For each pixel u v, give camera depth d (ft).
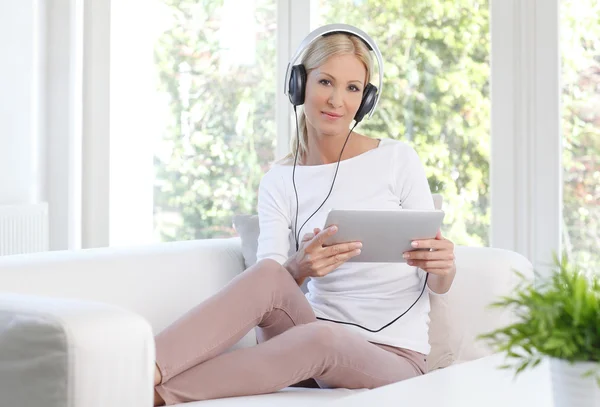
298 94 6.99
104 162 12.84
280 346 5.47
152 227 13.16
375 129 12.11
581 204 10.96
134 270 6.25
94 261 6.05
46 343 4.11
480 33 11.46
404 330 6.38
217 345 5.43
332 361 5.54
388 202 6.77
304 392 5.51
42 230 12.22
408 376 6.05
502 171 11.27
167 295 6.44
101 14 12.77
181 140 13.15
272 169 7.18
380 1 12.07
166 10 13.14
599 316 3.16
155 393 5.11
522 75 11.14
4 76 12.14
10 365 4.26
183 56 13.12
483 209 11.46
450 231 11.67
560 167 11.03
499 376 4.66
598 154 10.87
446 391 4.29
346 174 6.84
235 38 12.90
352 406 3.98
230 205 12.96
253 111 12.83
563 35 11.02
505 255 6.92
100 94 12.82
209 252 6.91
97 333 4.14
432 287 6.54
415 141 11.87
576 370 3.30
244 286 5.75
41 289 5.59
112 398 4.17
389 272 6.52
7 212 11.51
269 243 6.78
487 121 11.43
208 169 13.05
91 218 12.90
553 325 3.22
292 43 12.55
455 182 11.64
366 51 6.95
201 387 5.21
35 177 12.66
